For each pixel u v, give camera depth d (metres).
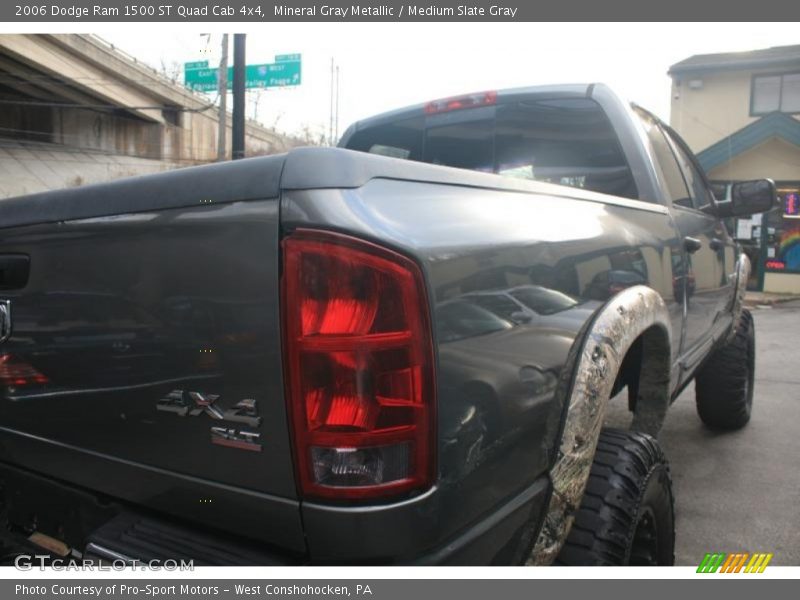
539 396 1.75
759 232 15.43
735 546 3.11
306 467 1.37
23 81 27.34
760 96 15.62
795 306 13.36
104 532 1.68
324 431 1.35
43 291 1.80
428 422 1.38
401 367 1.36
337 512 1.36
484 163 3.78
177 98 34.19
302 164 1.36
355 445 1.34
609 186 3.29
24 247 1.84
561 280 1.92
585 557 1.82
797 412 5.35
